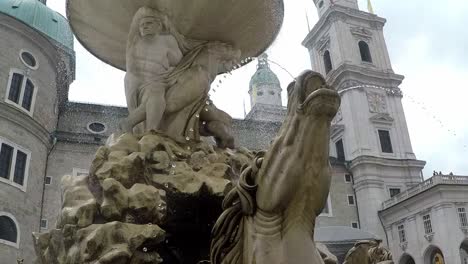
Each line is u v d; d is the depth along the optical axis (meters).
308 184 2.91
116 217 4.16
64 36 33.66
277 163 2.95
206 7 5.99
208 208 4.80
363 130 46.41
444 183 37.50
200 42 6.32
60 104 35.62
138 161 4.53
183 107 5.59
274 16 6.37
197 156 4.97
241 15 6.23
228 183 4.69
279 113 26.84
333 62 50.94
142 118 5.37
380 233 42.34
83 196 4.39
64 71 34.16
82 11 6.56
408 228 40.25
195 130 5.62
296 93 2.96
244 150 5.55
